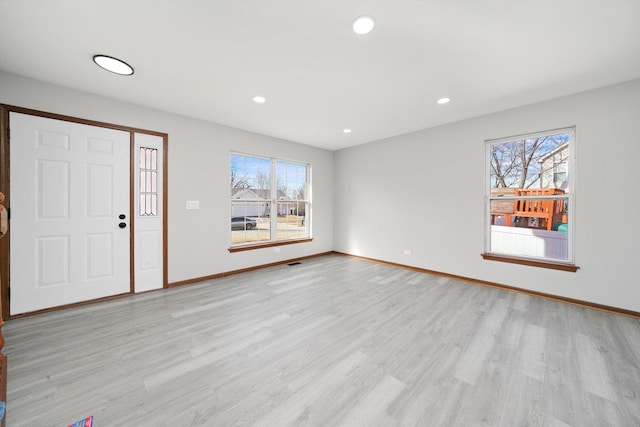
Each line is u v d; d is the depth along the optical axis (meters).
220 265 3.78
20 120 2.37
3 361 1.25
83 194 2.70
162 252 3.23
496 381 1.57
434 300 2.88
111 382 1.53
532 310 2.61
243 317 2.43
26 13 1.58
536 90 2.66
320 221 5.34
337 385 1.53
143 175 3.08
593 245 2.67
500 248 3.38
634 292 2.47
